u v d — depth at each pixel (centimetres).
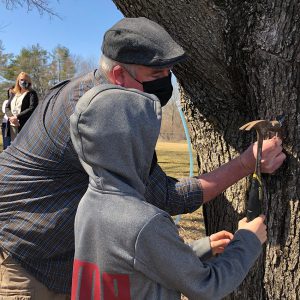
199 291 129
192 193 181
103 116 123
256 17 172
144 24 151
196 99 211
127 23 154
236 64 181
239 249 142
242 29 175
